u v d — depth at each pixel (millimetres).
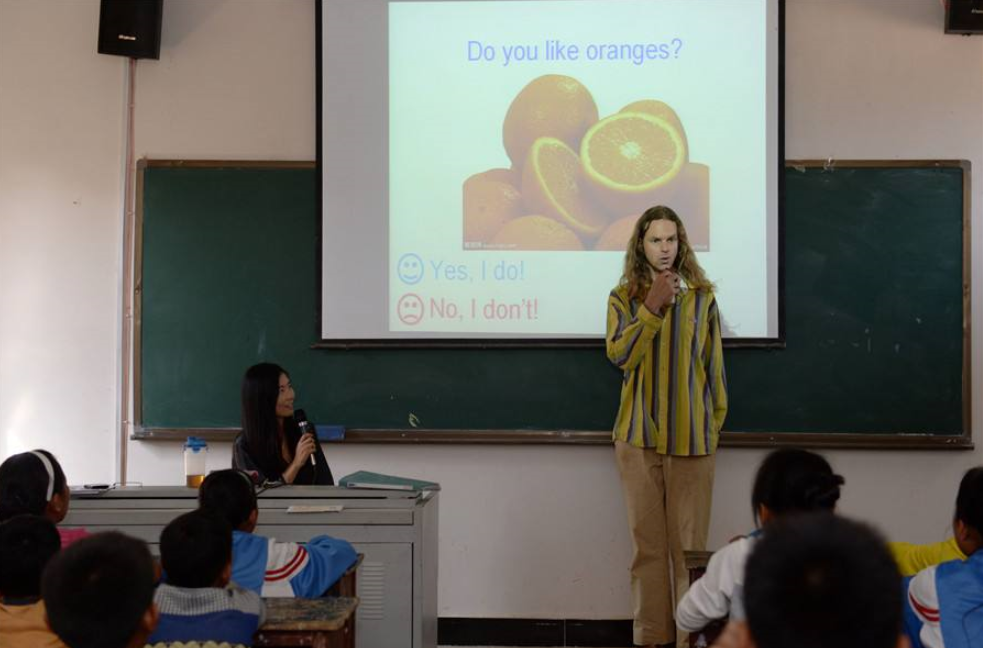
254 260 4715
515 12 4668
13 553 1929
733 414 4566
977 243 4578
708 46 4598
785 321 4570
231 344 4711
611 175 4621
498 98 4668
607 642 4586
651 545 4316
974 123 4586
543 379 4629
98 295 4762
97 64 4762
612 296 4355
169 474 4734
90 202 4762
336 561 2678
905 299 4570
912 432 4555
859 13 4598
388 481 3549
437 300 4648
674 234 4309
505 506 4641
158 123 4746
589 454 4625
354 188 4664
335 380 4680
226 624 1979
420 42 4668
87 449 4750
